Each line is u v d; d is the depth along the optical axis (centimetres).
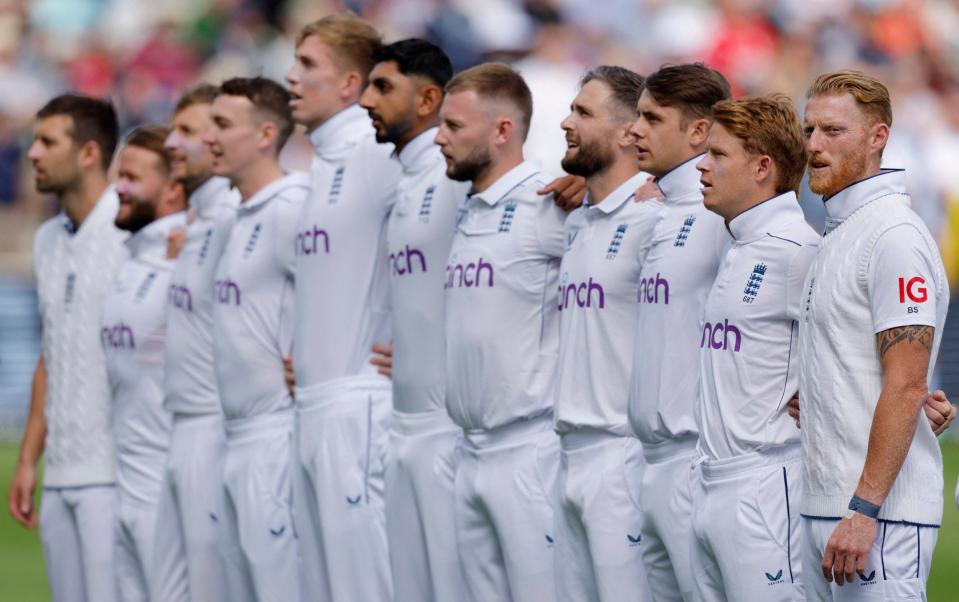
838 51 7856
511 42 7500
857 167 1839
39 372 3238
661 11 7788
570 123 2273
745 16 7831
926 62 7944
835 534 1778
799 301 1959
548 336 2419
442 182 2550
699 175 2156
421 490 2561
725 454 1998
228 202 2941
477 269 2412
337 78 2736
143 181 3047
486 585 2477
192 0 8131
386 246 2703
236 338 2805
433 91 2584
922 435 1819
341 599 2695
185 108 2977
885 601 1783
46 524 3127
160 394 3011
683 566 2130
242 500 2803
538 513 2405
